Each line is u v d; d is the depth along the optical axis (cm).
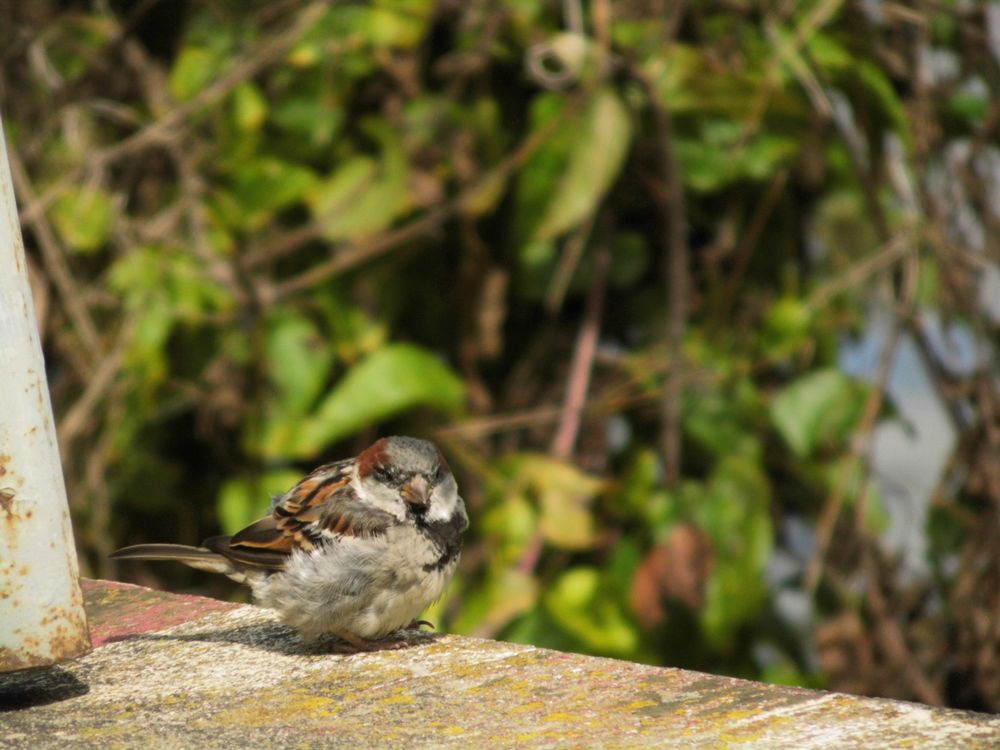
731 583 862
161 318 947
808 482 930
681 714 443
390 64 948
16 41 988
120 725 471
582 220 902
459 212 920
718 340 940
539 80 882
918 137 941
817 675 925
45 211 958
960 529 937
